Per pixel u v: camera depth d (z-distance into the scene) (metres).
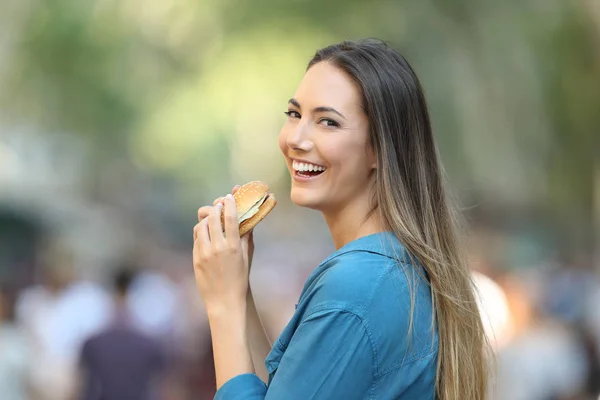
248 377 3.31
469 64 26.33
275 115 42.56
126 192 62.06
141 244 50.38
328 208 3.52
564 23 24.91
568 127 25.92
